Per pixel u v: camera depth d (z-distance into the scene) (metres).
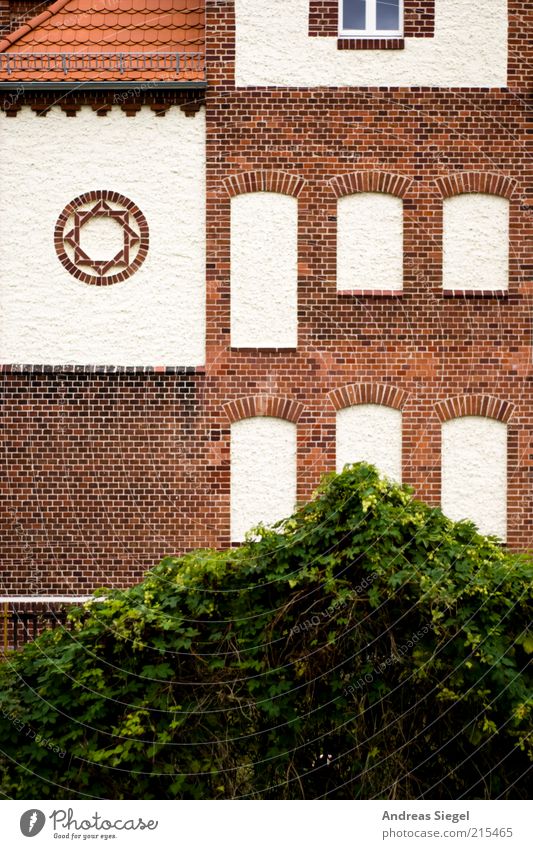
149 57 14.04
